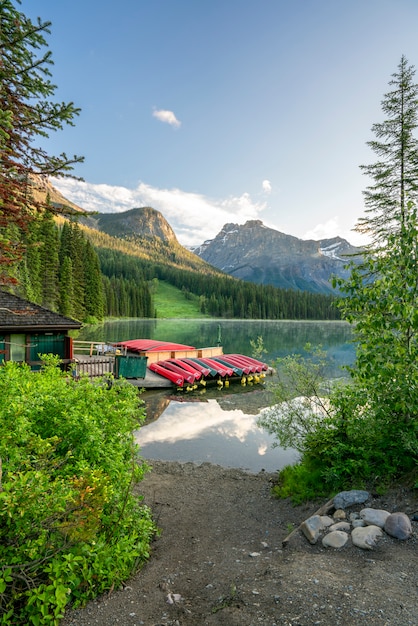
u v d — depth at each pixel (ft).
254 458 37.47
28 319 55.11
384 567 13.65
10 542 12.41
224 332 237.04
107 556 14.15
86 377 23.30
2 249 20.42
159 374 75.61
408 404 19.71
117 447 19.11
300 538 17.69
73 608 12.51
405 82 46.01
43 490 12.50
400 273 19.92
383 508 18.69
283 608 11.53
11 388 19.98
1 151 17.87
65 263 210.38
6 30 18.37
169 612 12.43
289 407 30.04
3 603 11.73
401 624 10.32
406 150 45.65
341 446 23.41
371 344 20.59
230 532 21.54
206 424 49.29
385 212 46.85
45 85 19.79
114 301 353.92
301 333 246.27
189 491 28.71
